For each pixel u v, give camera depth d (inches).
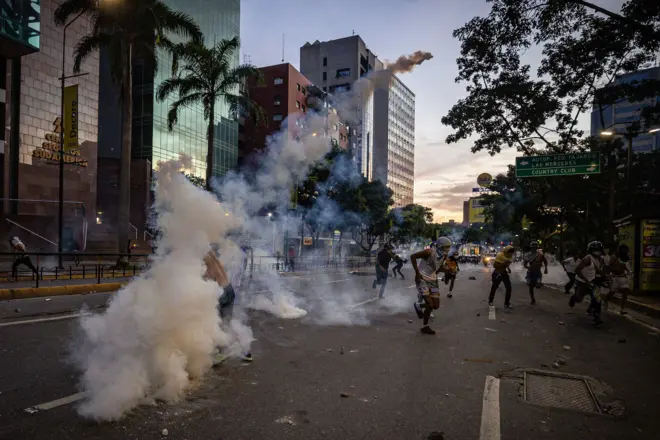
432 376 196.2
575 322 362.3
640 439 136.7
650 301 479.2
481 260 2960.1
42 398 155.3
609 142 1016.2
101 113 1784.0
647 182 1085.1
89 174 1322.6
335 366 207.9
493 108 863.1
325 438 131.5
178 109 1004.6
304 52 3863.2
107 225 1450.5
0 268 713.6
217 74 961.5
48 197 1205.1
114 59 804.6
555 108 829.8
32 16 1062.4
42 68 1206.3
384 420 145.9
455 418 149.3
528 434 138.2
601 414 156.0
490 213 1934.1
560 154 912.9
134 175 1631.4
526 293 617.6
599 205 1106.1
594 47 681.6
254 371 195.2
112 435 128.6
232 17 2261.3
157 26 817.5
